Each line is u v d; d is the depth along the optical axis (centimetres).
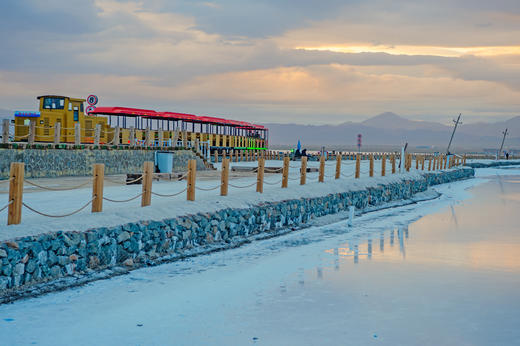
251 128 6738
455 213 2523
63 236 1064
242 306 951
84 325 829
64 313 880
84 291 1012
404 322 868
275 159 7212
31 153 2517
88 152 2869
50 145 2631
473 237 1794
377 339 787
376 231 1927
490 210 2661
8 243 952
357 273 1233
